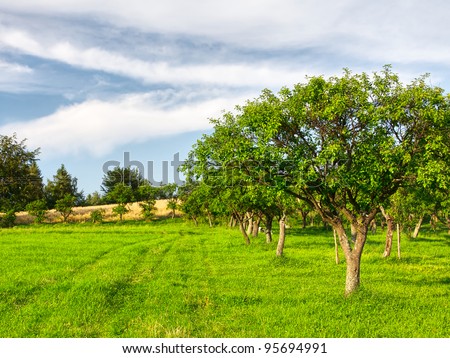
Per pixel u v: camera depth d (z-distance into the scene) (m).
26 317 14.56
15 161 98.56
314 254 32.44
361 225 17.94
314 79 17.00
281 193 18.03
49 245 38.88
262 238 48.72
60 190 111.56
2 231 55.59
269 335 12.57
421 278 22.89
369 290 17.84
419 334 12.49
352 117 16.78
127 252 33.84
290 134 17.92
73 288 18.17
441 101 16.02
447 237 51.28
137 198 104.88
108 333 12.89
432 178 15.07
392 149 15.94
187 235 54.12
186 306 16.02
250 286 20.30
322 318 14.27
